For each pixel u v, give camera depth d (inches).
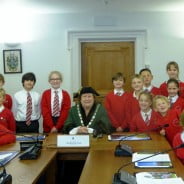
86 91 126.0
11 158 89.4
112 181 67.9
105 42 214.5
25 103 159.6
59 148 101.4
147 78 158.6
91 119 125.9
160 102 125.1
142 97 130.1
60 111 154.6
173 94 142.9
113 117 150.6
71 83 208.4
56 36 207.6
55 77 155.3
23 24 207.3
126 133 125.6
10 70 209.0
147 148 98.0
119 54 214.7
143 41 205.9
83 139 101.8
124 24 205.0
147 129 129.2
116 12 204.1
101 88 216.5
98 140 111.7
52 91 156.6
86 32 206.8
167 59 203.9
